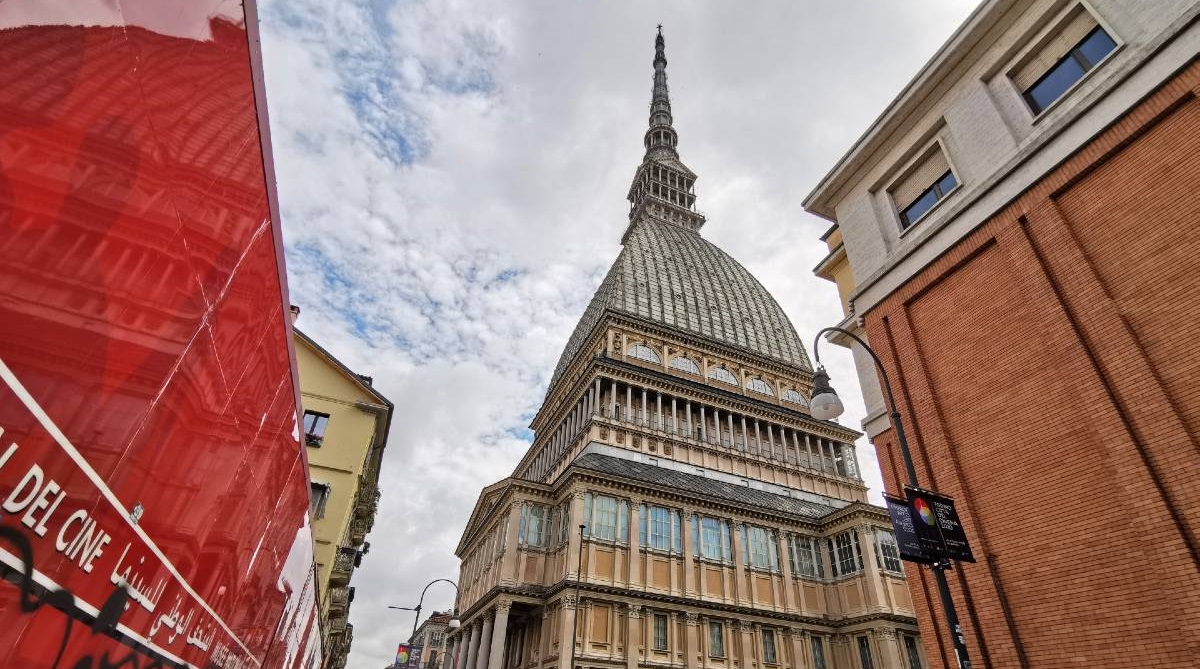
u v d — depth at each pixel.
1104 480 11.21
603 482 44.28
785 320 95.25
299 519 13.16
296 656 18.36
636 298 76.75
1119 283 11.52
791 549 48.81
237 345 6.20
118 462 4.29
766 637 43.12
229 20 4.85
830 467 67.19
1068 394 12.12
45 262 3.30
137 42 3.79
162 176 4.25
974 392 14.29
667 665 38.53
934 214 16.38
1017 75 14.81
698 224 119.44
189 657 6.77
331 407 31.84
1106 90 12.25
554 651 37.03
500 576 41.88
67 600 3.83
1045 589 11.76
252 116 5.49
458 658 55.28
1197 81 10.83
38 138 3.14
